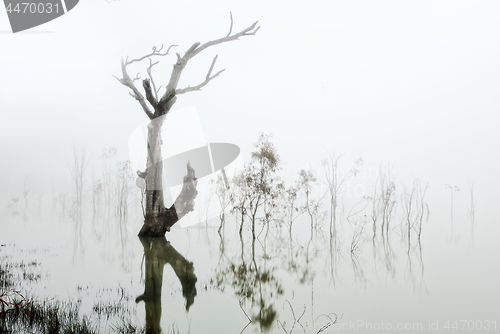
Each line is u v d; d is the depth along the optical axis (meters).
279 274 9.87
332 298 7.67
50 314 6.24
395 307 7.12
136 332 5.71
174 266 10.76
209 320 6.30
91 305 6.98
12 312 6.26
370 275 9.73
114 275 9.56
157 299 7.45
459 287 8.51
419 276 9.59
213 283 8.84
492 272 9.95
